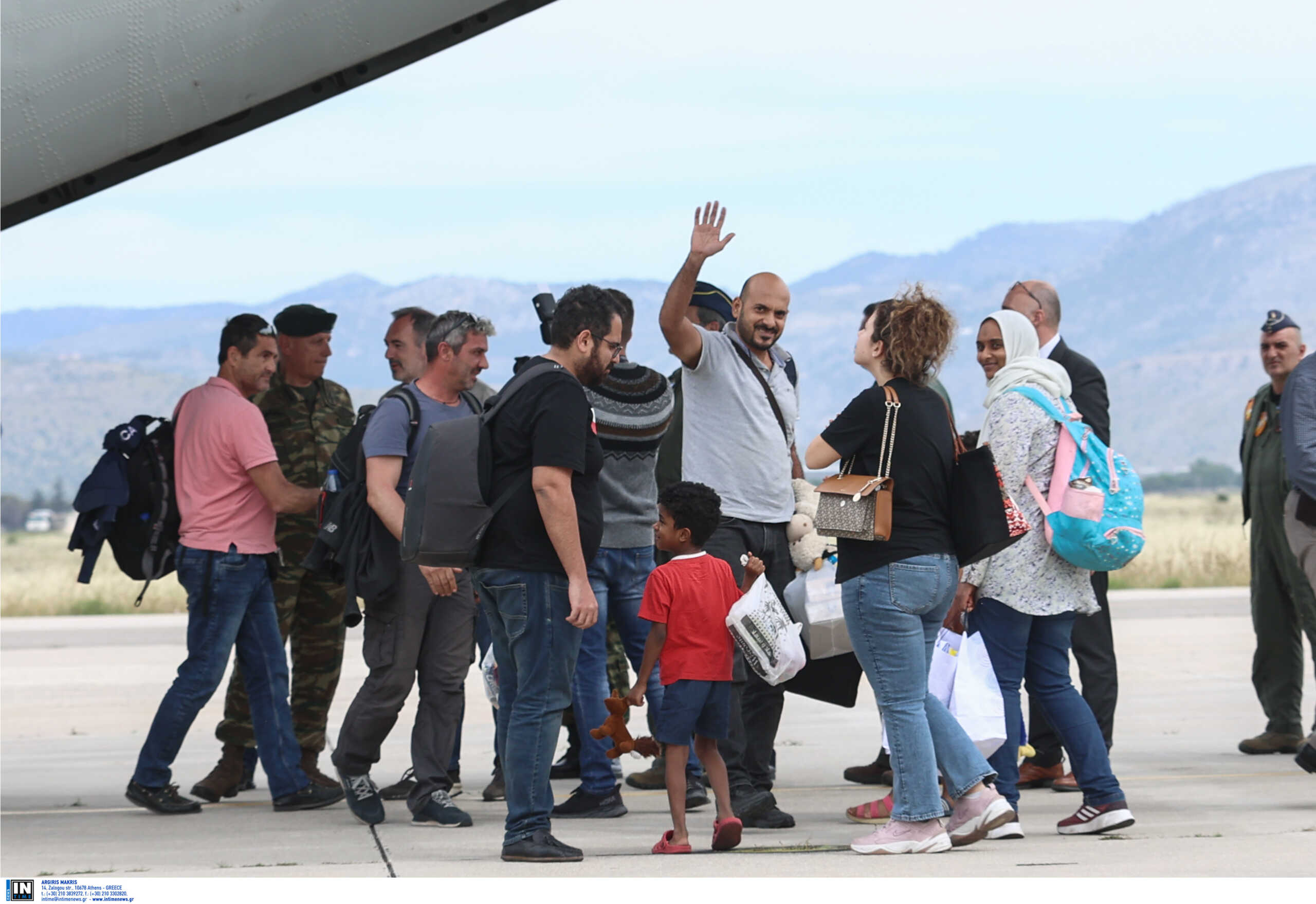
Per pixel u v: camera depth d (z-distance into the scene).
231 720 19.42
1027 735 20.83
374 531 16.50
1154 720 27.23
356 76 17.64
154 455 18.02
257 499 18.12
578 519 13.88
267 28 16.25
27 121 16.14
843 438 14.30
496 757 20.94
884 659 14.32
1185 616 51.38
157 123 16.38
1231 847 14.53
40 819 17.83
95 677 36.09
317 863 14.24
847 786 20.34
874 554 14.22
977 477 14.30
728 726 15.04
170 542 18.03
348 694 32.41
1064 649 15.83
